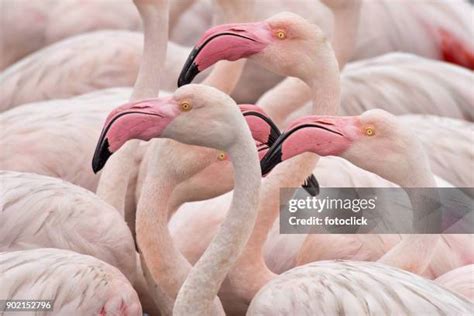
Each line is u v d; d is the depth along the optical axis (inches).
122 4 483.8
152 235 289.3
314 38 295.9
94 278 274.8
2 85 428.8
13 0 486.0
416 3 503.5
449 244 330.6
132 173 355.9
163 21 331.3
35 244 295.4
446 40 502.0
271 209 301.3
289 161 302.0
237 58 294.2
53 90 421.4
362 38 486.6
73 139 367.6
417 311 260.4
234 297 312.3
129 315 277.0
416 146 287.1
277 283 273.0
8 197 299.1
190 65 291.6
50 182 308.3
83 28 479.8
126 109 259.4
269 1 477.4
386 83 427.5
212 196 309.6
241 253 293.1
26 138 366.9
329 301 263.4
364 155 284.2
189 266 293.0
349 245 319.6
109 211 305.7
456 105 429.7
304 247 320.5
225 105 258.7
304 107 400.5
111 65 423.8
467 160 373.1
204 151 287.1
